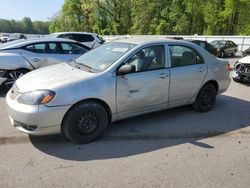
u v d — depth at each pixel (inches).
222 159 149.2
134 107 182.2
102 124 169.8
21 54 282.8
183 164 143.1
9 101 160.2
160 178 129.9
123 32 2034.9
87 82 161.0
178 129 190.5
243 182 128.0
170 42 199.9
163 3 1822.1
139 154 153.6
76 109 158.2
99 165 141.1
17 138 170.4
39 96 149.1
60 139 169.9
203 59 218.1
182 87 204.2
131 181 127.2
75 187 122.0
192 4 1665.8
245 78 334.3
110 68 170.6
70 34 570.3
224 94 292.4
